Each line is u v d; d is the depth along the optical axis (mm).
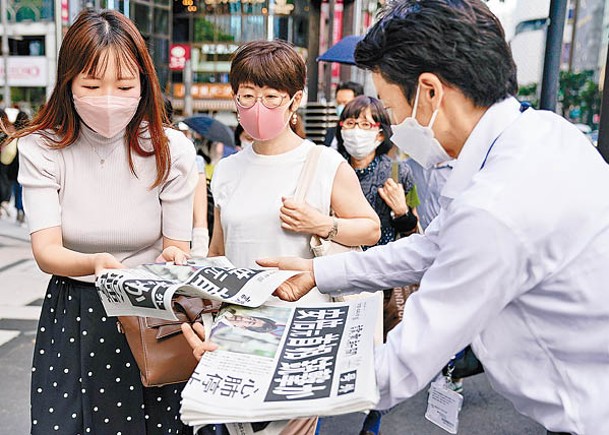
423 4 1062
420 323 1024
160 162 1569
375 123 2662
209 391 1009
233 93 1826
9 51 12688
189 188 1665
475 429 2932
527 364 1087
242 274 1333
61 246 1501
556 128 1081
